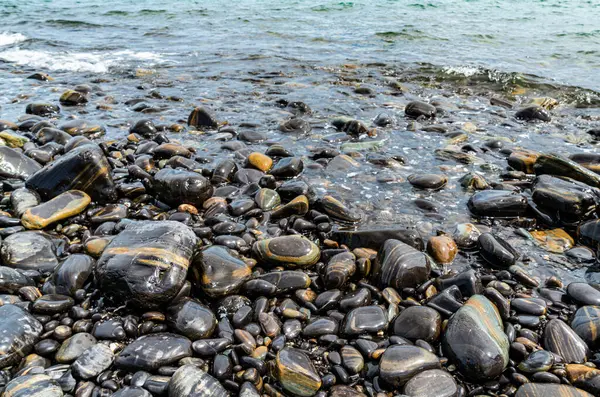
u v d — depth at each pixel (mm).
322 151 1849
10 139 1868
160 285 1020
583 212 1374
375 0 5688
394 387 874
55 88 2713
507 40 3766
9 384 832
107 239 1218
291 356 911
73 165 1463
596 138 2031
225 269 1110
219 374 886
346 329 992
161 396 854
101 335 965
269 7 5422
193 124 2156
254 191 1558
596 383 855
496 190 1497
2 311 976
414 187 1613
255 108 2408
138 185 1545
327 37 3992
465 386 881
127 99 2566
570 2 5461
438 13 4926
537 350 922
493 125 2189
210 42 3951
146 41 4043
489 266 1219
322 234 1337
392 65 3178
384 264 1143
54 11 5461
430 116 2268
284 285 1104
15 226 1312
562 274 1186
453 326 948
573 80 2785
